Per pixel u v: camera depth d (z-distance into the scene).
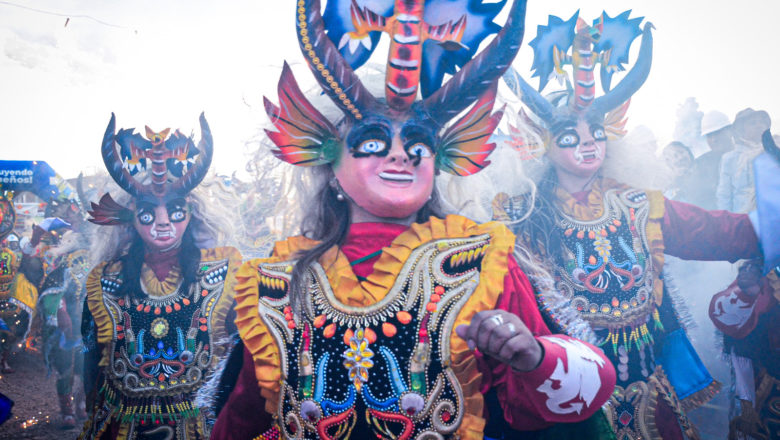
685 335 2.84
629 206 2.83
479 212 1.75
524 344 1.12
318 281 1.42
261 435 1.44
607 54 3.05
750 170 3.41
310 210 1.60
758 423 3.01
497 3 1.56
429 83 1.57
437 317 1.33
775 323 2.96
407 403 1.29
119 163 2.78
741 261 3.30
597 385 1.22
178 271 2.69
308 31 1.48
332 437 1.31
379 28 1.52
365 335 1.34
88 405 2.60
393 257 1.41
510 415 1.33
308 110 1.53
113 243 2.79
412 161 1.46
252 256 2.78
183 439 2.49
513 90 2.82
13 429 3.64
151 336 2.57
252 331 1.41
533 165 2.83
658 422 2.55
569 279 2.66
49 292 3.95
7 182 4.45
